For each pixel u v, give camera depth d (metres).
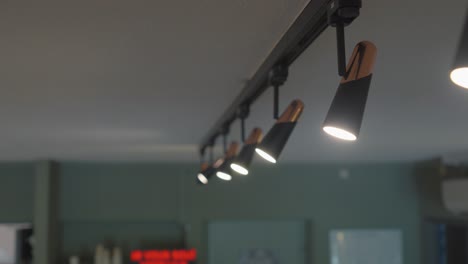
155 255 5.82
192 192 6.09
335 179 6.30
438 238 6.23
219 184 6.15
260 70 1.90
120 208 6.00
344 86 1.13
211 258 6.15
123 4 1.32
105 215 5.98
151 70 1.99
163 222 6.21
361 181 6.33
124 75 2.06
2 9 1.35
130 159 5.68
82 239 6.10
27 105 2.61
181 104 2.67
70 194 5.95
